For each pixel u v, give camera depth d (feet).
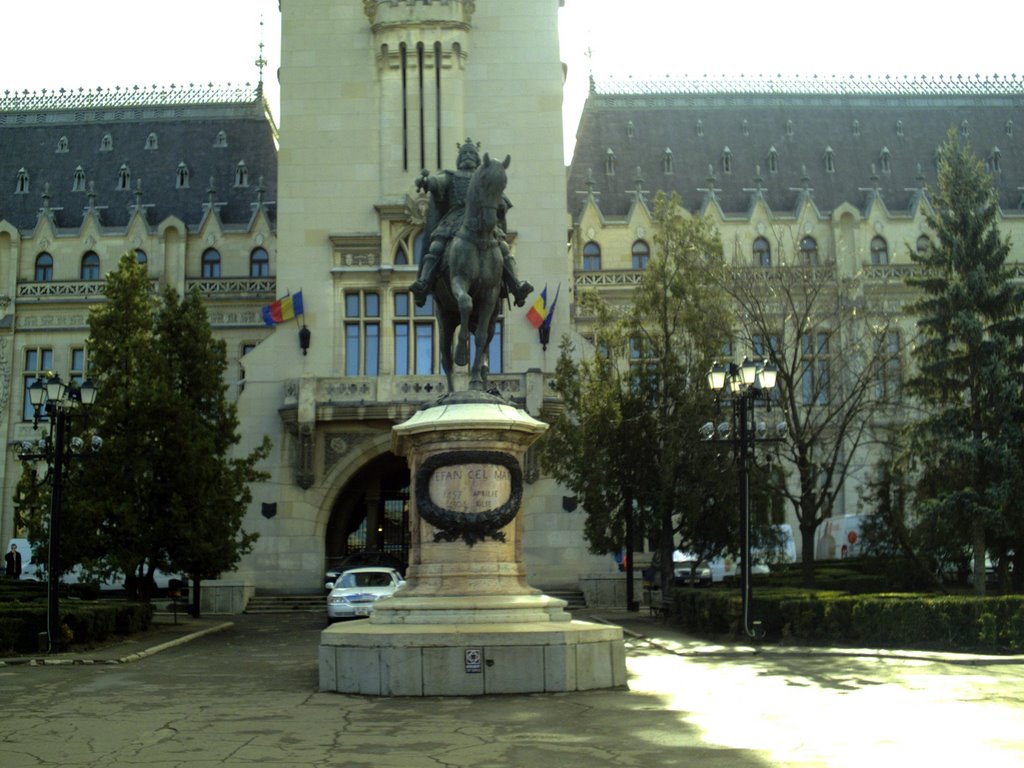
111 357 100.99
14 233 206.28
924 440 102.12
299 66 144.66
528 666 44.78
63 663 65.72
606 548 104.88
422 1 143.43
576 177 217.56
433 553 48.42
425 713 40.22
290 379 136.87
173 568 101.96
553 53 144.36
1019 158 224.74
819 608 74.38
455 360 52.90
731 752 33.17
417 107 143.33
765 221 207.92
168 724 39.40
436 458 48.83
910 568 103.09
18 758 33.09
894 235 207.31
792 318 126.72
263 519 136.15
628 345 117.39
